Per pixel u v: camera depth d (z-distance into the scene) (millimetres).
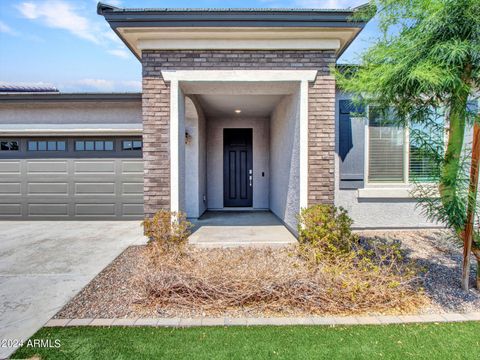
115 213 8602
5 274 4273
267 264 3822
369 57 3676
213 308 3207
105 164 8586
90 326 2887
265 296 3246
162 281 3369
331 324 2924
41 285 3879
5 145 8609
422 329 2838
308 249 4297
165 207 5594
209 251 5125
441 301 3412
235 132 10328
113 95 8000
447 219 3492
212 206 10172
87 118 8383
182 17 5051
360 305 3215
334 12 5043
